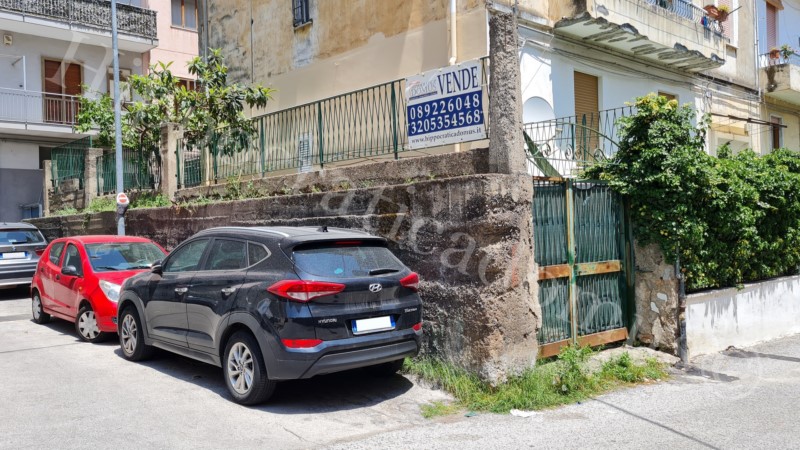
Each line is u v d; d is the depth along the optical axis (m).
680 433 4.88
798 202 8.62
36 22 19.00
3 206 19.45
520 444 4.60
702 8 15.25
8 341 8.27
